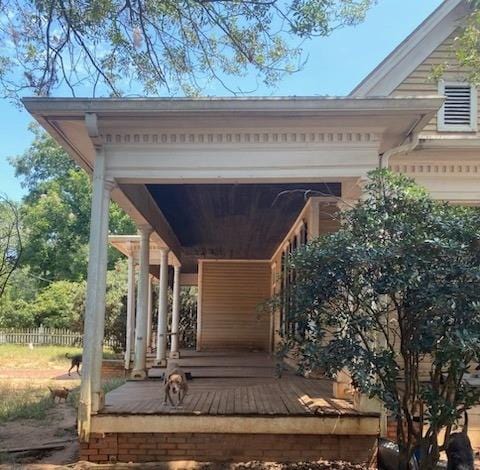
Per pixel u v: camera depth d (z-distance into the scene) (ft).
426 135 29.81
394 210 15.56
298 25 23.53
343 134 21.84
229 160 21.89
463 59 24.64
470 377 19.74
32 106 20.22
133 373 33.73
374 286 14.92
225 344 62.90
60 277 120.88
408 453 15.67
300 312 15.76
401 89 30.19
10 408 34.04
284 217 38.73
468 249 14.69
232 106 20.38
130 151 21.95
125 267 101.71
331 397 24.56
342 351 15.02
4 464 21.13
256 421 20.20
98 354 20.99
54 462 21.67
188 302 87.92
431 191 26.94
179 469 19.35
